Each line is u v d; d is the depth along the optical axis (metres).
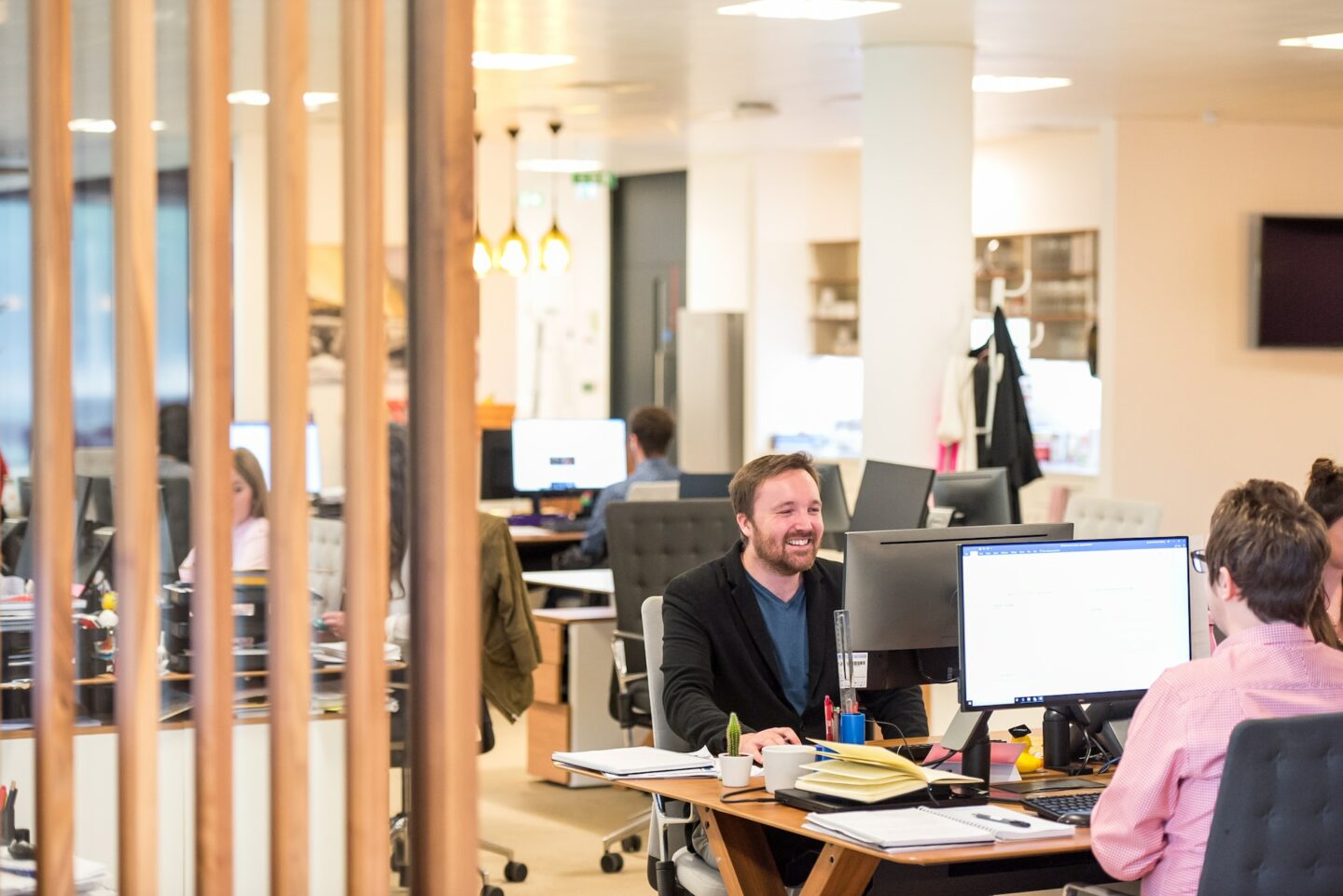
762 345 12.09
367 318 2.41
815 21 7.39
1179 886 2.71
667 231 13.30
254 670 2.60
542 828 5.82
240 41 3.23
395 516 2.60
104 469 2.64
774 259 12.12
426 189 2.47
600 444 9.29
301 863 2.41
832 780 3.01
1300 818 2.59
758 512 3.65
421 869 2.49
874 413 8.20
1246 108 9.80
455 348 2.47
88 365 2.65
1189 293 10.23
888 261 8.10
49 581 2.36
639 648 5.51
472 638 2.50
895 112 8.00
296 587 2.41
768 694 3.68
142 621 2.34
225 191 2.38
